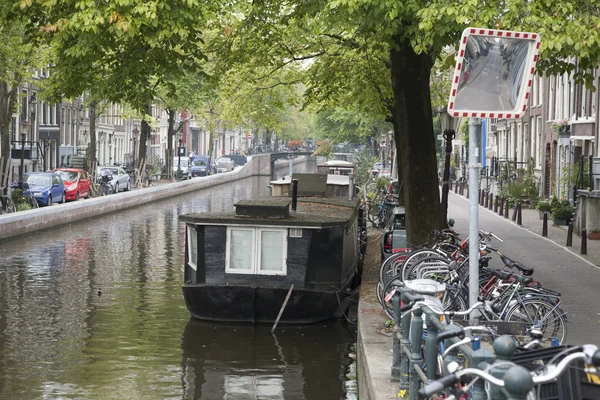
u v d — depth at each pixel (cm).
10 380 1421
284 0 2083
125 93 2048
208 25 2375
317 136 8425
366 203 4119
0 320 1875
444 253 1552
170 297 2173
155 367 1534
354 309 2011
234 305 1886
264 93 3184
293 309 1886
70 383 1412
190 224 1961
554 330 1180
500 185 4997
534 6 1463
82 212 4253
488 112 821
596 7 1548
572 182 3544
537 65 1805
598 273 2067
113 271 2570
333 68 2953
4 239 3300
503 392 480
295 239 1909
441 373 848
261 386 1436
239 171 9606
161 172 7525
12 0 1838
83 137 8150
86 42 1781
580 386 535
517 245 2720
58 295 2172
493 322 909
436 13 1441
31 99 6366
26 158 6012
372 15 1561
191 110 7175
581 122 3772
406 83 1894
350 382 1468
